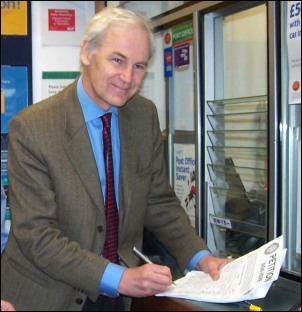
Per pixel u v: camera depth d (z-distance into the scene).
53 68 2.22
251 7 1.46
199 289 1.09
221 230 1.51
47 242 1.19
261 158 1.41
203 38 1.56
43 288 1.32
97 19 1.19
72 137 1.24
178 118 1.68
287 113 1.33
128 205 1.31
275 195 1.34
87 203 1.24
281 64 1.32
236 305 1.33
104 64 1.16
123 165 1.31
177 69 1.68
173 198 1.47
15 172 1.23
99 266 1.17
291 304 1.27
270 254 1.04
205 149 1.55
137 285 1.13
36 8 2.20
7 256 1.39
